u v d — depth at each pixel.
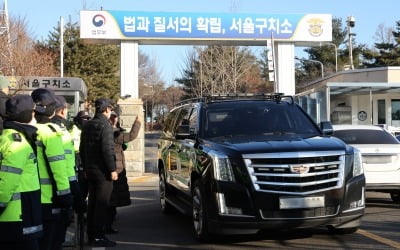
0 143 4.52
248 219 6.87
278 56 18.22
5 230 4.48
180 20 17.45
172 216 10.23
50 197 5.50
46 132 5.43
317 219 6.95
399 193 10.97
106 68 45.19
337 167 7.14
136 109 17.02
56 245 6.10
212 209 7.11
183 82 49.72
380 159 10.23
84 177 8.28
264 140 7.52
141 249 7.36
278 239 7.72
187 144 8.59
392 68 29.08
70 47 44.19
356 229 7.85
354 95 28.25
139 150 17.39
